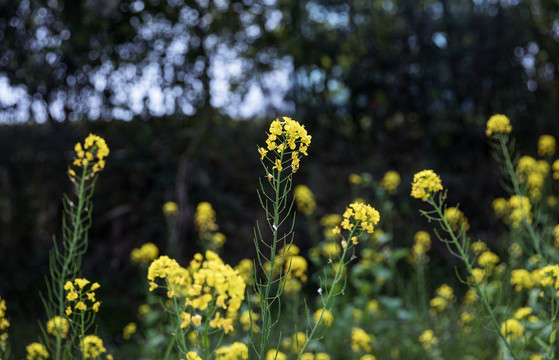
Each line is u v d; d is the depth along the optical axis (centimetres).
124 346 500
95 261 673
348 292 592
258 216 734
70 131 673
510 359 306
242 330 452
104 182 695
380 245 559
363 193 748
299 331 459
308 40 771
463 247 271
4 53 652
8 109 659
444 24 804
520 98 810
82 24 657
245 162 742
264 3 726
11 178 660
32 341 505
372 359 400
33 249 658
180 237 689
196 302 174
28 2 648
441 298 535
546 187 591
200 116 707
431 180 261
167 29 689
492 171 773
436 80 800
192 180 704
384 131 809
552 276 272
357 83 797
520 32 813
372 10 802
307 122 782
